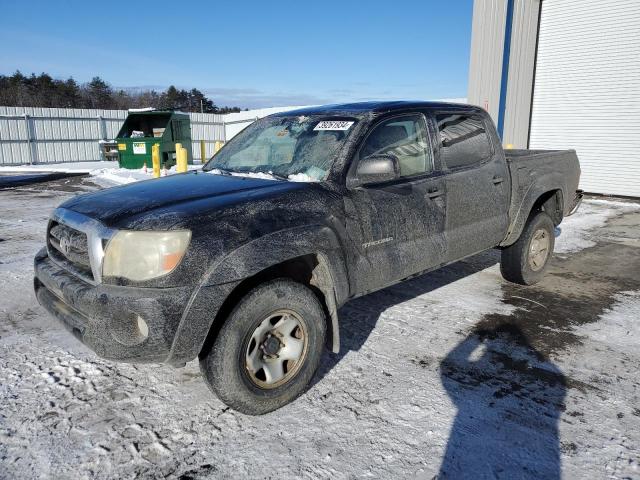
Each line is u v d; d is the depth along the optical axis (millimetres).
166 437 2619
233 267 2566
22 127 26891
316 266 3102
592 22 12523
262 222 2750
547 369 3391
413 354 3592
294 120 3996
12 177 17875
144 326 2432
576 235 7902
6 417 2768
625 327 4141
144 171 17594
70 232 2904
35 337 3822
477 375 3295
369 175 3203
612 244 7266
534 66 13836
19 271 5594
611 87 12398
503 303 4695
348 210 3180
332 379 3230
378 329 4035
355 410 2879
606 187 12852
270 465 2412
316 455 2486
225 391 2643
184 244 2486
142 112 18672
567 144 13492
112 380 3193
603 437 2637
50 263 3123
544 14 13461
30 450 2496
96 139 29766
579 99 13062
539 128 14086
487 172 4359
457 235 4047
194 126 33188
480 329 4059
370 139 3496
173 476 2330
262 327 2748
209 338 2639
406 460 2449
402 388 3121
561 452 2510
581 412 2869
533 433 2666
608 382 3223
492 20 13000
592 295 4965
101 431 2662
